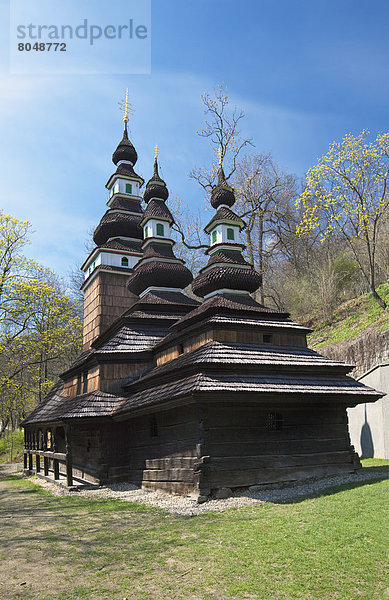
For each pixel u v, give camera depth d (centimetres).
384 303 2394
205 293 1636
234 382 1162
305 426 1304
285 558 646
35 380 3328
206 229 1780
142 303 1875
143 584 599
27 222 3088
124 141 2786
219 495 1117
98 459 1611
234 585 574
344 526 757
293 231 3566
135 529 888
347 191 2588
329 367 1360
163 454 1343
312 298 3147
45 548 799
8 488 1781
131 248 2428
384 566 596
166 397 1200
